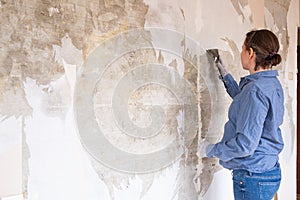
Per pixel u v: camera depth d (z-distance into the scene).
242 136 2.07
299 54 4.91
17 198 1.64
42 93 1.72
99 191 1.98
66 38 1.80
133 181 2.16
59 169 1.79
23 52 1.65
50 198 1.76
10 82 1.61
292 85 3.78
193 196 2.56
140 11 2.15
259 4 3.20
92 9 1.90
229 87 2.62
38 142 1.71
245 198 2.28
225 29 2.79
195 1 2.53
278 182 2.32
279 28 3.53
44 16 1.71
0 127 1.59
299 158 5.00
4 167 1.60
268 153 2.22
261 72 2.20
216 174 2.75
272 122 2.18
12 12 1.61
